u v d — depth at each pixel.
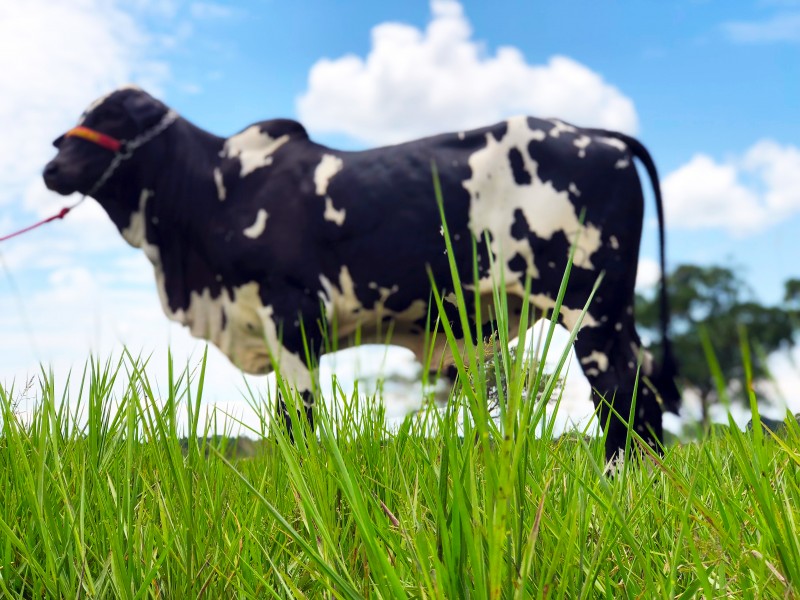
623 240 3.96
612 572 1.09
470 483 0.75
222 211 4.45
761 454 0.83
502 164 4.05
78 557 1.09
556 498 1.17
